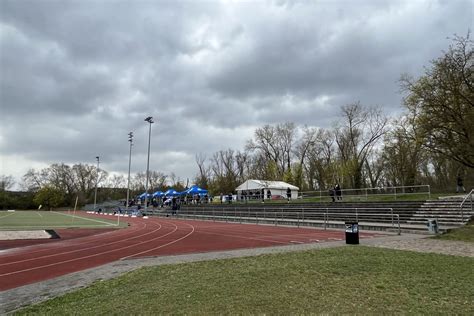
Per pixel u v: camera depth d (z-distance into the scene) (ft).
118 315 21.25
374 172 224.33
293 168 254.88
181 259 43.70
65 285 31.78
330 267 34.27
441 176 170.09
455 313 20.76
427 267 34.04
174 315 20.81
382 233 74.90
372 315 20.34
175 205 185.57
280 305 22.21
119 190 465.06
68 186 426.10
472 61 82.53
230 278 30.30
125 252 53.42
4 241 69.15
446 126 85.61
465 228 68.18
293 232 83.15
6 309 24.85
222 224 119.75
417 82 92.63
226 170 322.14
